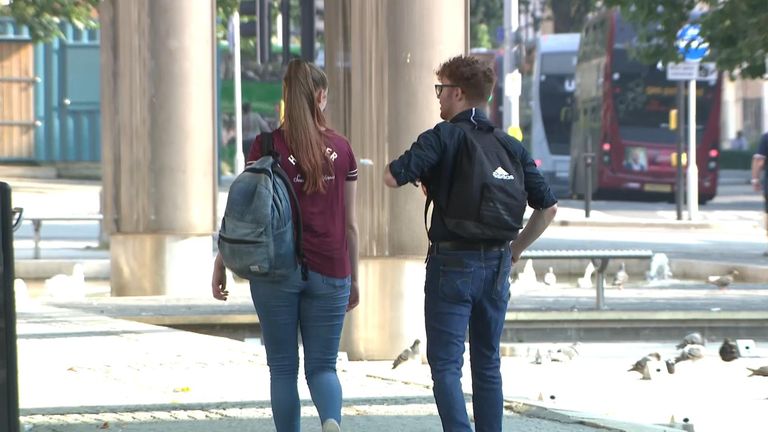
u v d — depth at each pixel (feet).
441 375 80.12
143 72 220.64
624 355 165.68
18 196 499.10
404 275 149.59
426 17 147.54
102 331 164.86
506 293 81.41
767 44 303.27
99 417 105.70
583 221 417.90
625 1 340.18
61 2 454.40
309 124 80.12
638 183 527.40
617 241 351.67
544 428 99.71
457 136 79.36
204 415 106.52
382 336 150.00
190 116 221.46
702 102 524.11
